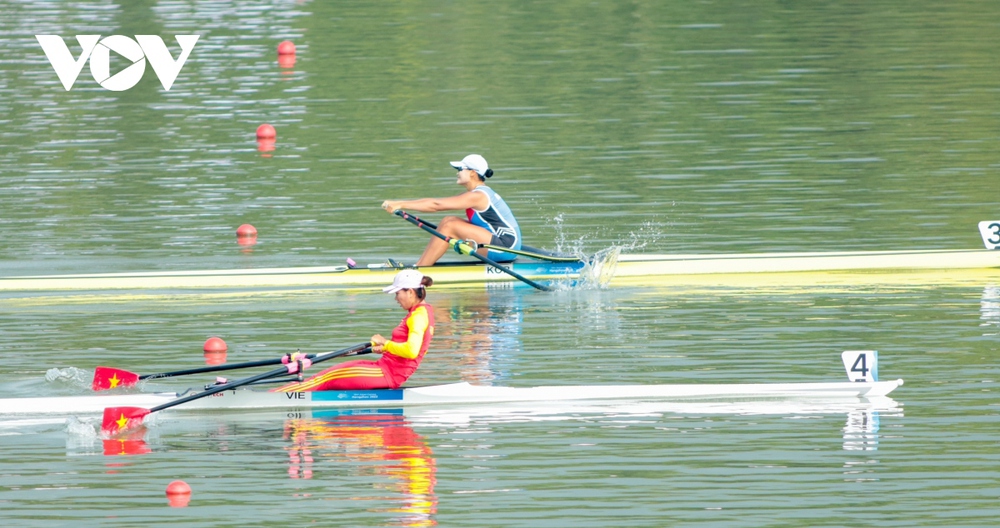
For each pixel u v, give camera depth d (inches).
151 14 7377.0
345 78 5669.3
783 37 6348.4
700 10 7199.8
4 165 4274.1
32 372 2301.9
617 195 3782.0
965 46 5959.6
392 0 7765.8
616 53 6053.2
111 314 2706.7
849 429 2005.4
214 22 7121.1
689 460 1888.5
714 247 3218.5
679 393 2160.4
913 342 2438.5
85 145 4569.4
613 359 2372.0
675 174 4010.8
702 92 5211.6
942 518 1678.2
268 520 1688.0
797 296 2822.3
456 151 4360.2
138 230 3449.8
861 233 3319.4
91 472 1860.2
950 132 4443.9
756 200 3688.5
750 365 2317.9
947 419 2031.3
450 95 5275.6
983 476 1808.6
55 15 7317.9
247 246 3277.6
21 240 3344.0
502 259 3024.1
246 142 4579.2
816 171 4001.0
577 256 3014.3
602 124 4719.5
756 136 4483.3
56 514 1708.9
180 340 2508.6
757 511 1706.4
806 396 2161.7
